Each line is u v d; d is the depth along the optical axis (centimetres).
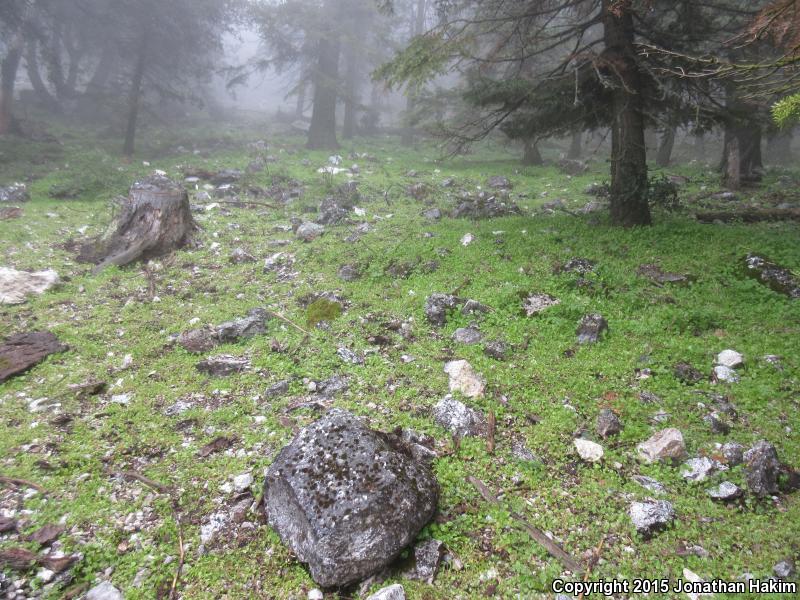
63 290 816
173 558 341
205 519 373
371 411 505
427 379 562
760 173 1528
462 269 862
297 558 331
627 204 1001
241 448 455
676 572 320
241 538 355
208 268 944
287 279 884
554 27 1062
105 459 437
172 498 393
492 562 333
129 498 394
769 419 471
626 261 841
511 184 1708
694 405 499
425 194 1537
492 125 1122
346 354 614
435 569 324
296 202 1449
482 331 667
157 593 315
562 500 387
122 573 329
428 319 707
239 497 392
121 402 528
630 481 406
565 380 550
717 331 632
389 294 801
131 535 359
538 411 500
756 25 322
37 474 412
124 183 1579
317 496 327
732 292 718
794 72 342
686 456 427
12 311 725
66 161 1852
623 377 554
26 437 459
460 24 1199
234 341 666
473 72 1558
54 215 1252
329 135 2558
